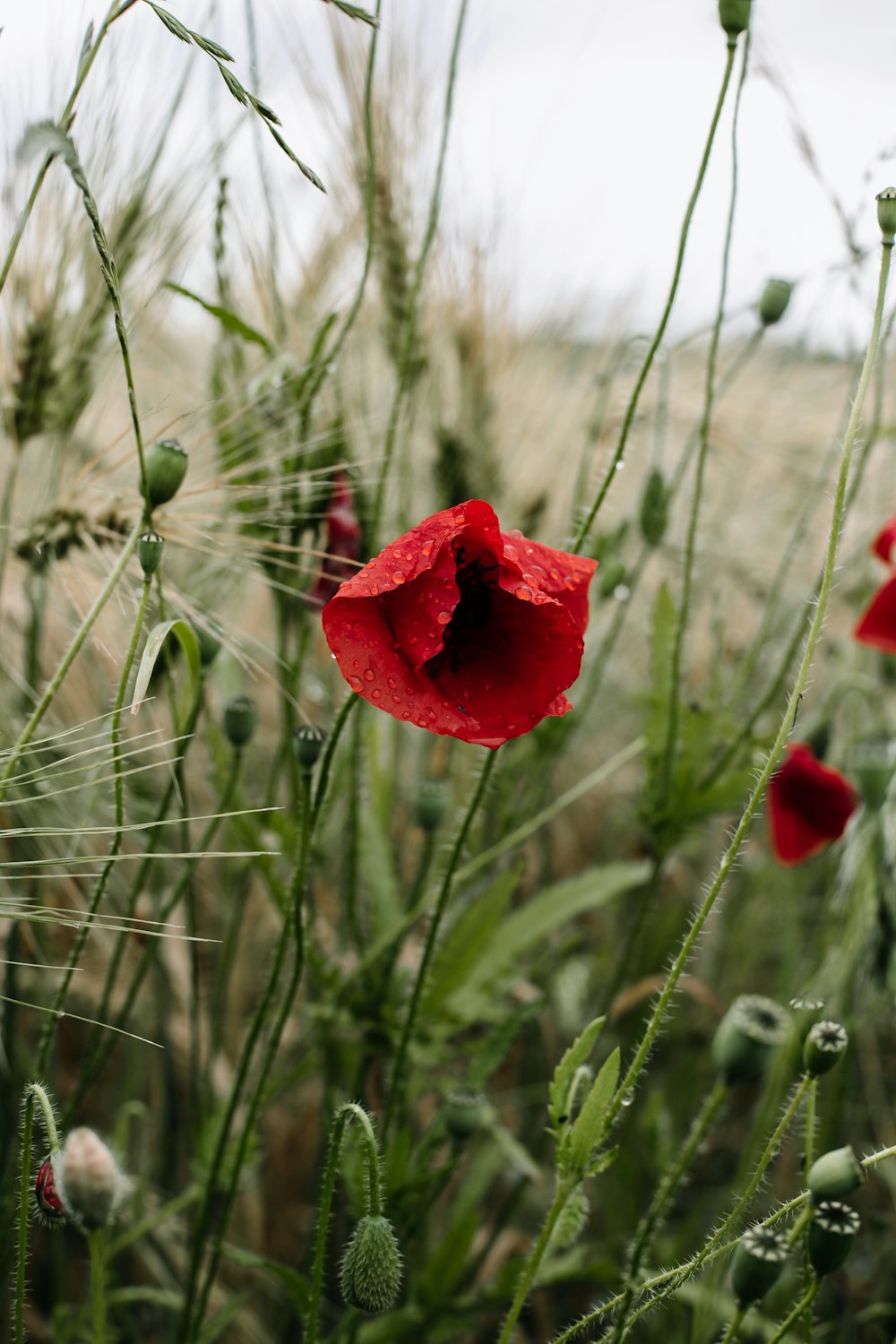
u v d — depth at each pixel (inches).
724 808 23.5
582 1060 17.6
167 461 18.1
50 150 16.6
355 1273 17.1
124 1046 26.5
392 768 25.1
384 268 24.6
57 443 22.9
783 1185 27.9
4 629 24.0
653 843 23.8
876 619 24.4
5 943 23.0
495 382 26.5
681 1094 29.9
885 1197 30.0
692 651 33.7
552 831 34.6
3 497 23.9
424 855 23.8
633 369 26.6
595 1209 28.5
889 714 30.7
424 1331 22.3
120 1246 22.8
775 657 30.0
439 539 16.6
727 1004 32.1
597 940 36.6
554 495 28.5
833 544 16.2
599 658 25.6
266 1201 28.1
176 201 22.4
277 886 22.3
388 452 23.4
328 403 22.3
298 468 22.1
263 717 31.4
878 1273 27.4
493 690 17.1
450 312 25.9
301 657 23.2
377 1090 25.1
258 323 24.3
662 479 24.2
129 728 25.4
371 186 20.4
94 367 22.6
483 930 23.0
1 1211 21.9
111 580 17.9
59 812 21.8
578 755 36.7
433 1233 26.5
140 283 22.4
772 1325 22.2
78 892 23.0
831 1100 25.5
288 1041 27.0
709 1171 29.5
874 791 24.6
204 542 21.4
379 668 16.5
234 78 16.3
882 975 24.9
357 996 23.3
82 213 21.8
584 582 18.0
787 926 30.3
